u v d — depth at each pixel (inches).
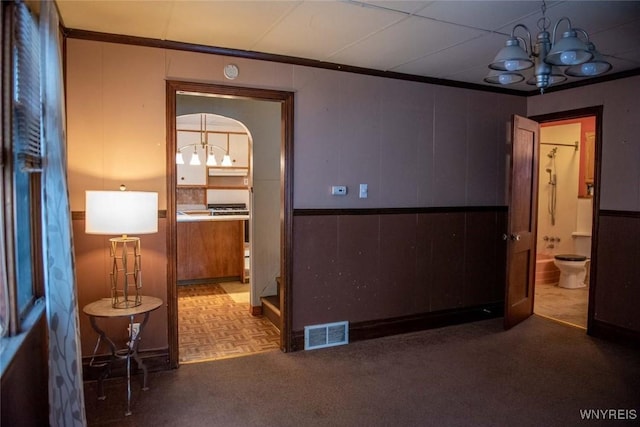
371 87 154.6
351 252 153.4
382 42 125.8
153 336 127.8
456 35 119.9
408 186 163.3
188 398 112.0
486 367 132.2
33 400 79.0
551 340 155.7
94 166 120.0
